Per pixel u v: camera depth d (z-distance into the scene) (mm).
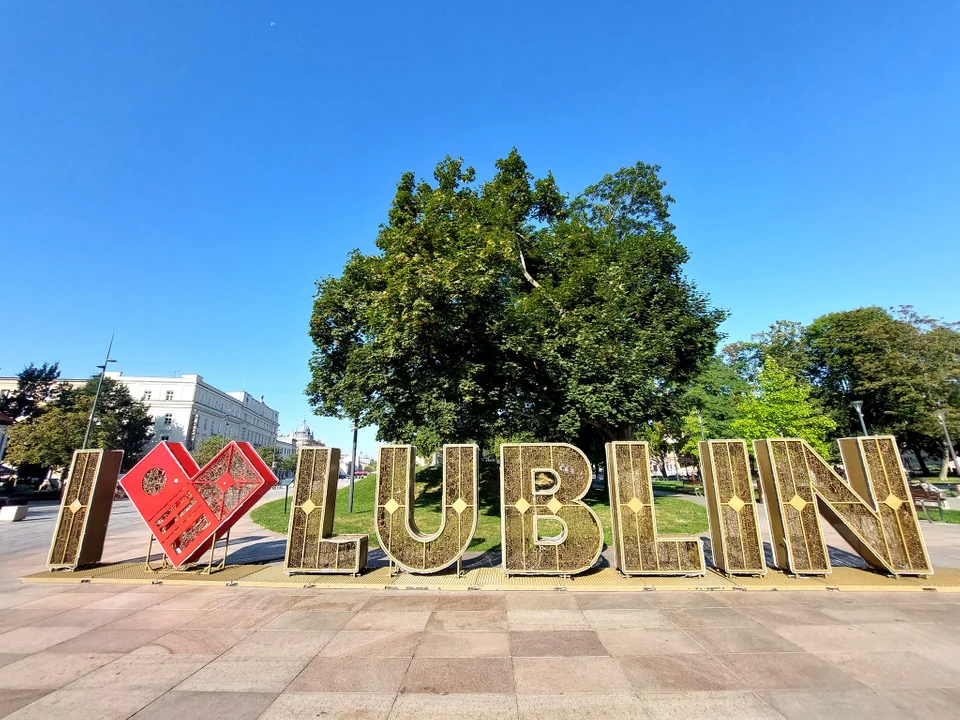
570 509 7504
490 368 14609
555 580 7133
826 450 22391
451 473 7715
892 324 31422
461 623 5414
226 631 5172
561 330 15602
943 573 7414
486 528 12609
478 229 14547
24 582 7266
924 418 29875
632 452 7758
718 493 7668
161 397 75500
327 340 18141
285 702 3605
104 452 8484
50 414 38625
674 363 18359
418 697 3689
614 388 14500
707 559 8914
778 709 3490
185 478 8039
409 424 15734
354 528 13414
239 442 8266
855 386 32594
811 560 7293
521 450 7699
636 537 7449
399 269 12445
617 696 3697
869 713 3430
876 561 7348
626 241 18938
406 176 16156
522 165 19812
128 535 12766
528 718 3381
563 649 4648
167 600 6348
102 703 3580
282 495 37875
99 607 6035
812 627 5227
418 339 12648
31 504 30062
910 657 4402
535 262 19891
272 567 8141
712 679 3980
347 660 4398
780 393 23328
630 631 5141
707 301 18828
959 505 18375
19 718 3352
